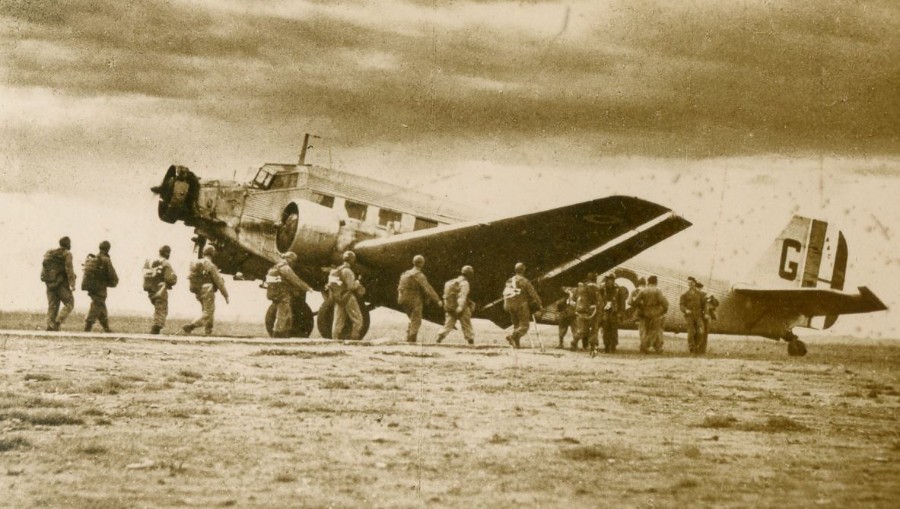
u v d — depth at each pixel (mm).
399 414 7832
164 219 13711
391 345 12422
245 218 13633
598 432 7445
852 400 9531
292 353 11117
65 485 5637
